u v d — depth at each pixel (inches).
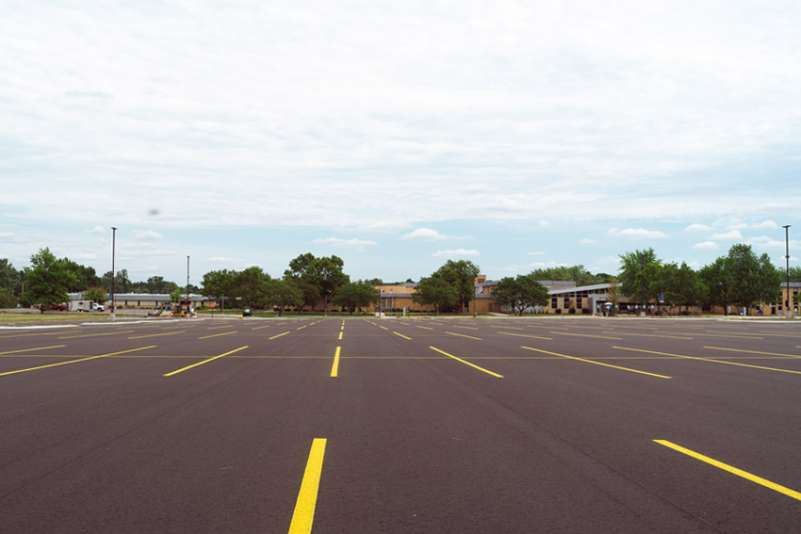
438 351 818.2
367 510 188.1
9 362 654.5
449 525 175.8
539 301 4485.7
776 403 392.5
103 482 216.1
